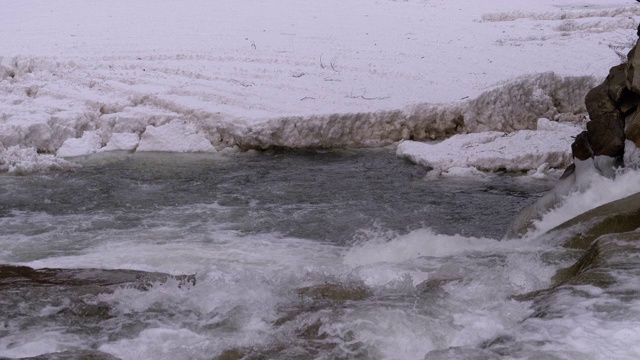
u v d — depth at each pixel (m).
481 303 5.27
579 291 4.95
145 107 15.41
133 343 4.93
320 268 6.97
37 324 5.29
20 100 15.84
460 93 15.20
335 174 12.38
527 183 11.87
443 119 14.36
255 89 15.86
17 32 22.66
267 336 4.96
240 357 4.63
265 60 18.19
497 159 12.38
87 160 13.39
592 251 5.79
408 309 5.12
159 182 12.08
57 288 6.11
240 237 9.45
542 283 5.80
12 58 17.98
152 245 9.12
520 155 12.40
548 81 15.05
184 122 14.59
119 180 12.19
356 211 10.55
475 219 10.27
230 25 22.81
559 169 12.39
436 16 24.23
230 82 16.42
